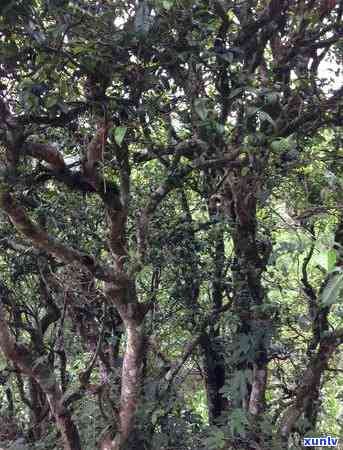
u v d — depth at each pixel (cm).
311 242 280
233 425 361
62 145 333
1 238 386
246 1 356
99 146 278
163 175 355
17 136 251
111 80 258
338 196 331
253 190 366
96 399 388
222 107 328
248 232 399
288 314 439
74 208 373
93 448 370
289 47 375
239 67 351
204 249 420
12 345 319
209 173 417
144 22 233
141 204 385
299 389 413
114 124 279
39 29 237
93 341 429
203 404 568
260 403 412
